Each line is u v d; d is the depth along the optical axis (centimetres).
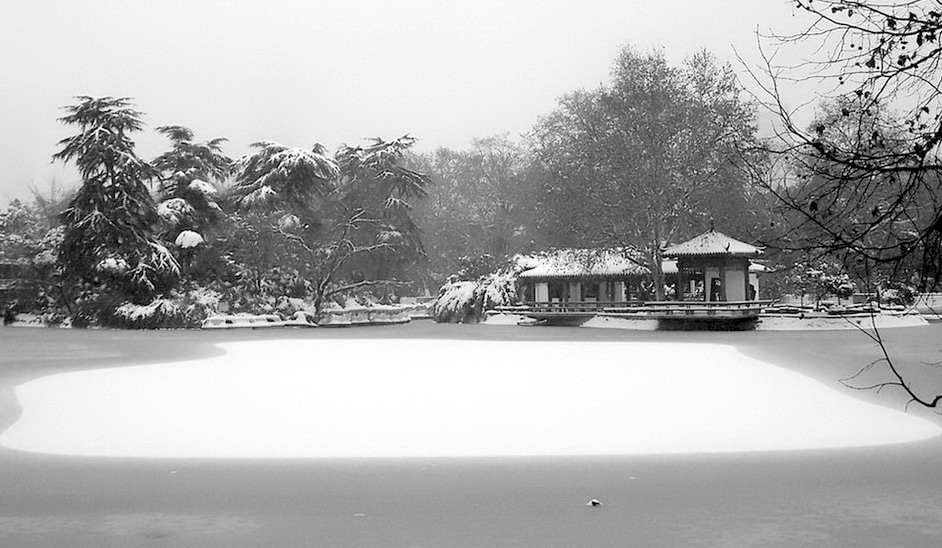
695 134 4925
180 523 820
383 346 3225
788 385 1889
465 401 1675
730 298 5038
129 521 827
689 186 5088
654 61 5069
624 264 5825
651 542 741
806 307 5044
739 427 1376
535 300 6316
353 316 6347
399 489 962
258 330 5222
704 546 727
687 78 5047
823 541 738
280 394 1786
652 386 1886
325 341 3622
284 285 6234
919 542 732
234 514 854
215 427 1399
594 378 2039
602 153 5081
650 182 5012
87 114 5553
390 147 6600
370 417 1491
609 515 836
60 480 1019
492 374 2136
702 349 2961
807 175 489
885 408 1564
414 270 8081
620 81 5072
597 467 1078
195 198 6041
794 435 1304
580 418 1471
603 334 4322
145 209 5628
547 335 4212
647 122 4994
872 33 470
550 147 5784
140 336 4291
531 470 1063
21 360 2659
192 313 5428
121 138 5609
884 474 1020
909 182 463
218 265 6016
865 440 1259
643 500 898
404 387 1891
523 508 869
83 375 2169
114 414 1536
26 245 6238
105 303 5459
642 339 3712
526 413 1527
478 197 9244
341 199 6750
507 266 6788
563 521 815
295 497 926
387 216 6488
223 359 2644
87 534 782
